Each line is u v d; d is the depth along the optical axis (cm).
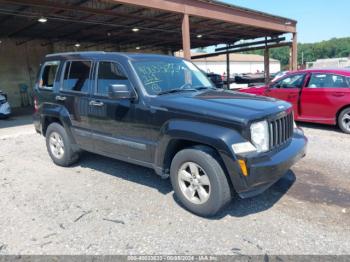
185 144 377
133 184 463
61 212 382
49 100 548
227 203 351
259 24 1504
